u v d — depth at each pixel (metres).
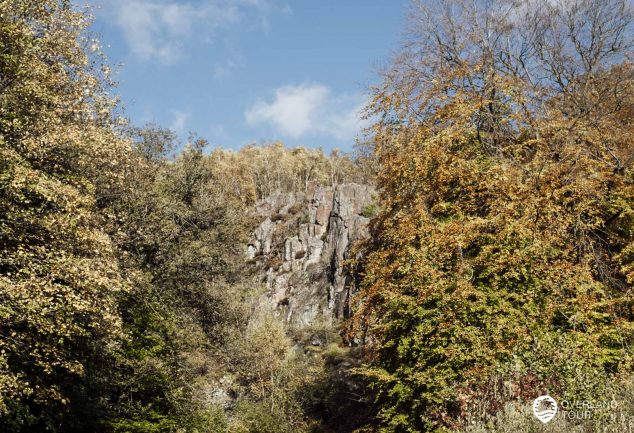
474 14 18.28
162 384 19.16
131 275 14.80
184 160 23.75
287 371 34.66
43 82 12.29
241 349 27.31
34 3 12.57
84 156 12.64
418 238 14.07
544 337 10.76
